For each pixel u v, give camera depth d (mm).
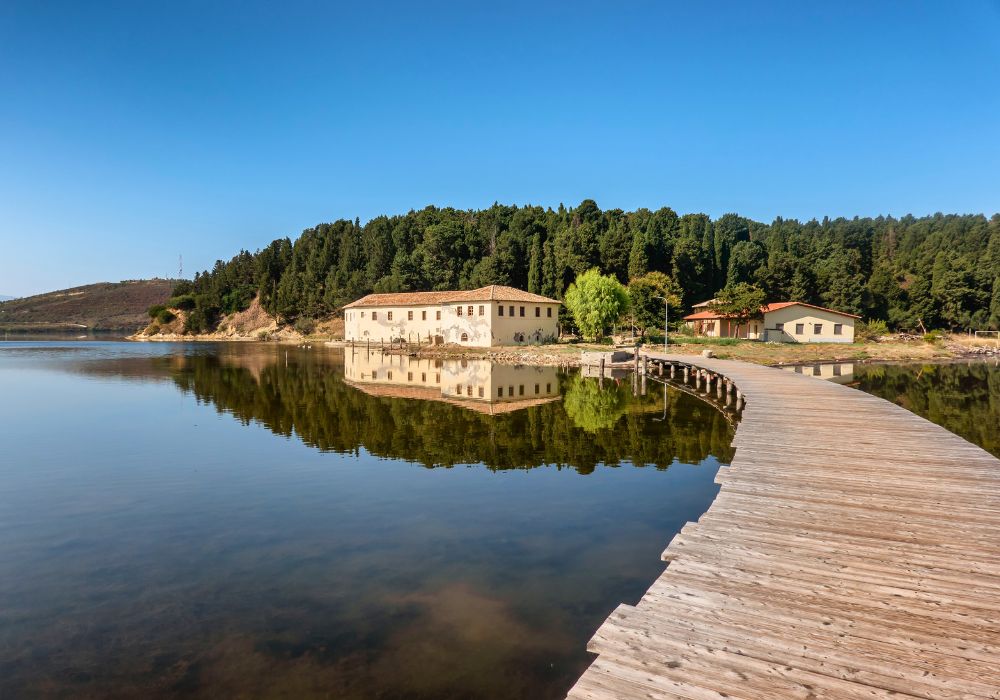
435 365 51094
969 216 168375
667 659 5105
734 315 71188
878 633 5453
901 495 9609
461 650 6277
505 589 7766
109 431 20047
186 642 6527
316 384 35781
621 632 5551
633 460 15562
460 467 14805
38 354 67688
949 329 98125
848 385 36500
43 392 31391
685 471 14367
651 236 109125
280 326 126875
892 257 136500
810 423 16406
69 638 6645
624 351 50031
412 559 8836
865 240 141500
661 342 68312
